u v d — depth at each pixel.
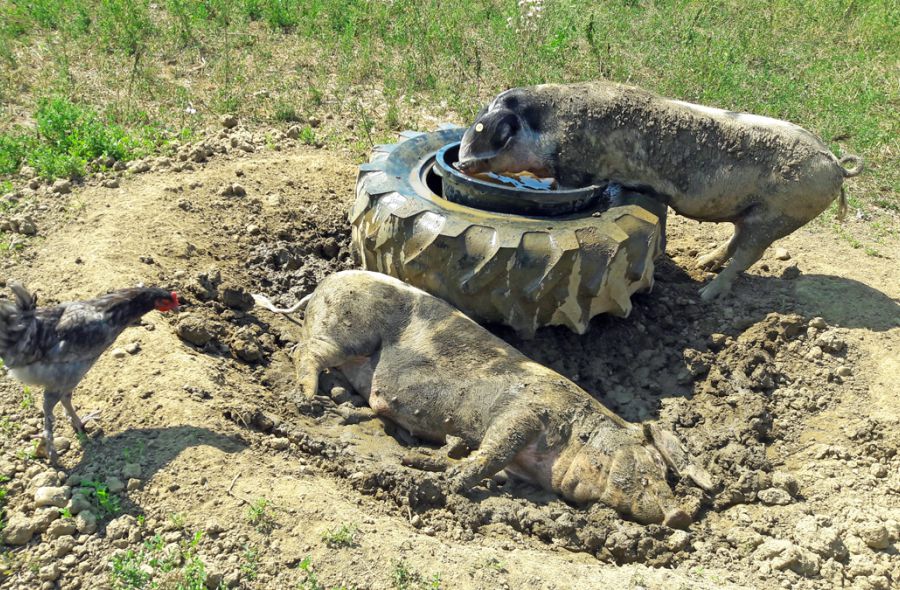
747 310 5.12
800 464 4.57
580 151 4.99
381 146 5.24
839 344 4.96
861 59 7.78
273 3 7.97
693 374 4.86
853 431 4.64
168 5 7.86
